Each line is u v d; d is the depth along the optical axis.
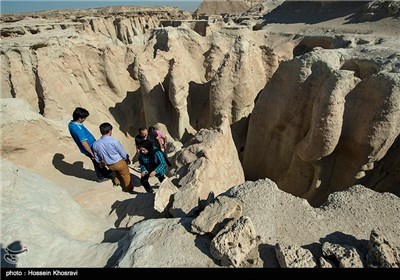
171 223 3.75
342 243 3.43
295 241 3.45
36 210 3.83
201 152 6.64
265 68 14.26
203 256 3.24
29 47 12.63
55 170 6.86
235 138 11.70
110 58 15.78
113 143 5.62
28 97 12.88
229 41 18.08
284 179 9.28
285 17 30.48
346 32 21.80
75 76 14.54
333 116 6.77
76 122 6.04
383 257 2.95
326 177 8.12
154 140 6.25
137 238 3.55
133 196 6.13
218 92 11.06
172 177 6.37
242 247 3.14
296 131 8.74
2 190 3.89
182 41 17.72
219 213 3.51
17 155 6.59
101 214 5.43
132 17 40.94
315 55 8.09
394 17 20.73
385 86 6.38
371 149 6.86
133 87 16.98
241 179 8.83
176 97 12.49
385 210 3.85
